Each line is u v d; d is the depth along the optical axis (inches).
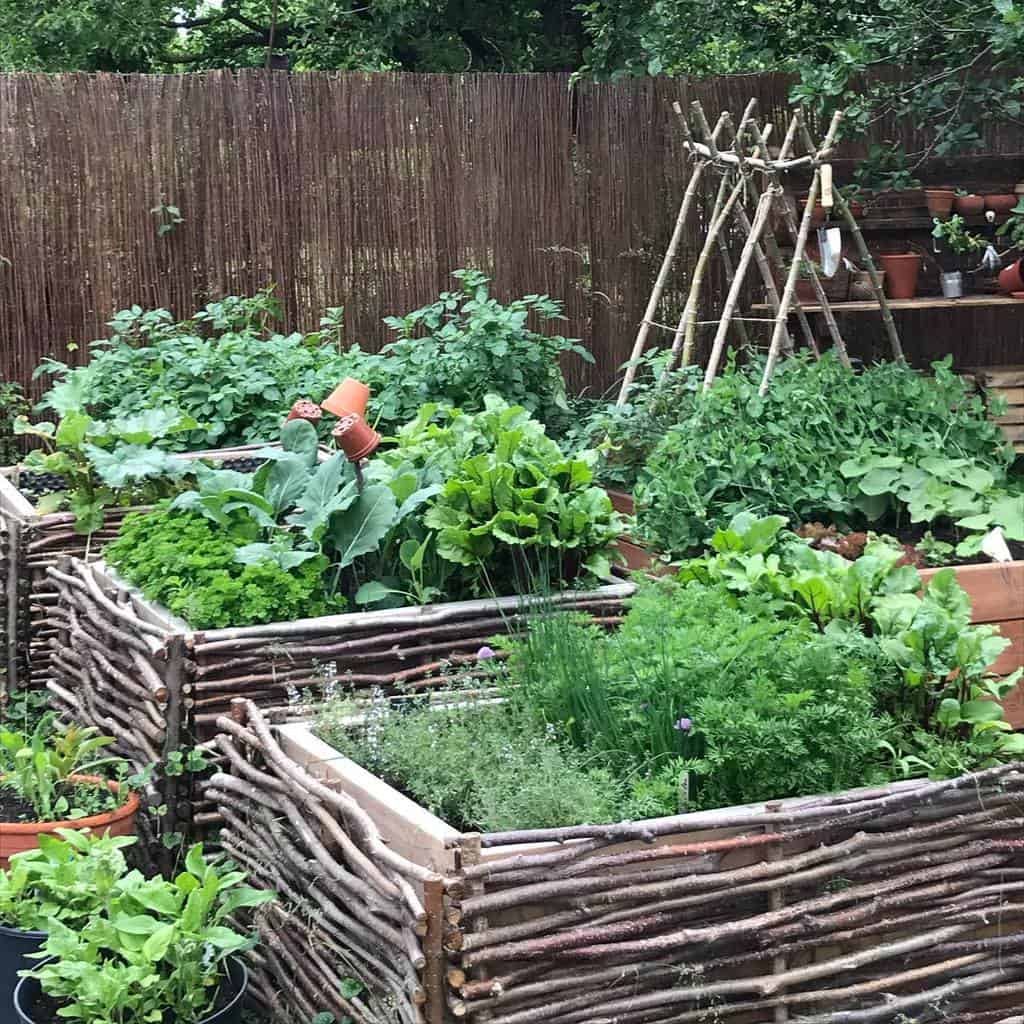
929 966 136.3
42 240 339.0
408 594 188.2
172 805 168.2
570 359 373.4
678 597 162.9
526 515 184.9
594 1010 122.1
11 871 148.3
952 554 213.6
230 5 589.0
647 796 133.9
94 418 312.3
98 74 339.0
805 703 137.9
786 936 129.0
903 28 293.3
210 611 174.9
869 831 135.4
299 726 153.9
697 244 374.3
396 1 498.3
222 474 203.2
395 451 209.5
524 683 156.9
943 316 372.8
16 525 228.2
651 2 398.6
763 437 230.1
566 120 367.2
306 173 354.6
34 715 219.6
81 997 122.8
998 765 142.0
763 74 366.9
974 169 341.1
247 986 146.0
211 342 310.2
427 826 125.0
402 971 122.2
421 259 364.2
